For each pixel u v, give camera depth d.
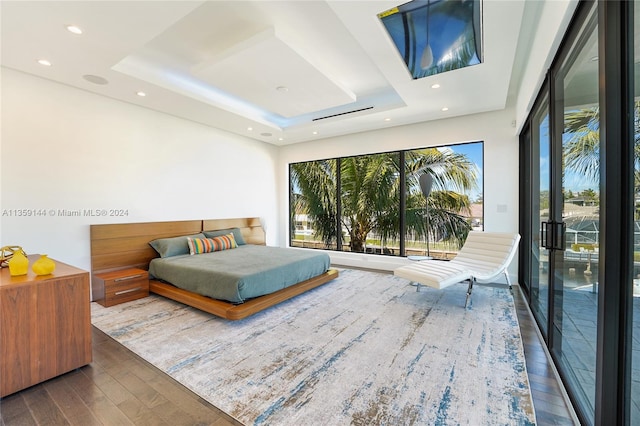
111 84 3.46
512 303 3.53
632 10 1.17
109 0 1.97
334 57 3.27
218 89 4.18
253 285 3.12
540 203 2.90
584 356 1.67
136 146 4.19
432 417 1.63
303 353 2.36
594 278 1.56
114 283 3.52
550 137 2.31
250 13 2.50
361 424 1.58
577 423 1.55
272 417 1.64
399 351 2.37
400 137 5.27
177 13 2.12
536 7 2.41
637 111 1.15
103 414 1.68
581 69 1.72
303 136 6.03
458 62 2.85
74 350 2.13
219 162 5.45
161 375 2.07
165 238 4.45
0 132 3.03
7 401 1.81
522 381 1.96
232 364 2.20
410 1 2.01
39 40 2.47
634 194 1.17
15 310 1.89
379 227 5.75
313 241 6.68
